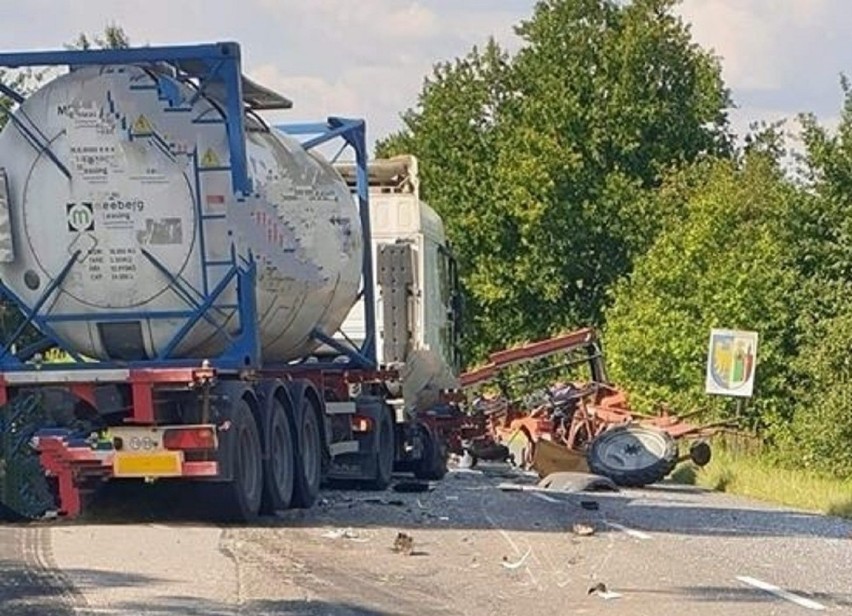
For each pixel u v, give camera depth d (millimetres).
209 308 16406
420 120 74375
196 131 16234
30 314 16547
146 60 16094
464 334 30094
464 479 27281
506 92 72812
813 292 44562
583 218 66312
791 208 46406
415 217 26391
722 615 12008
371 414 22672
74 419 16828
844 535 17953
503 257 67938
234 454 16438
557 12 69562
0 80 16359
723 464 30094
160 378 16312
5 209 16328
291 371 20438
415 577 13336
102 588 12000
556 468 27719
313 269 19156
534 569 14078
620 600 12562
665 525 18266
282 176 18219
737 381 35062
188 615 10984
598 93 67625
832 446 39031
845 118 46594
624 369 46688
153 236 16266
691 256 46562
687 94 68125
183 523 16578
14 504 16797
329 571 13398
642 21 67375
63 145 16234
